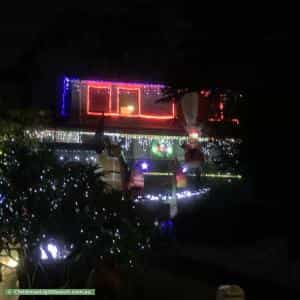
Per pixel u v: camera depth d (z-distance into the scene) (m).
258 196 7.95
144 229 7.01
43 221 6.33
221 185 14.16
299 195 7.50
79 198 6.45
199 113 9.57
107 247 6.56
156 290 10.53
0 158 6.61
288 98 7.39
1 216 6.34
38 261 6.77
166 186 21.94
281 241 11.40
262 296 10.13
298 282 10.16
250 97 7.63
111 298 8.09
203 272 12.02
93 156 14.77
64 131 25.53
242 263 11.95
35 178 6.44
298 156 7.36
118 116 27.97
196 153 15.62
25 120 9.80
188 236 15.34
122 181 13.03
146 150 27.22
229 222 12.83
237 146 8.08
